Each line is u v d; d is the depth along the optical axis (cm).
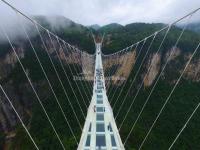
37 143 5216
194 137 5597
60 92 7581
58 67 9150
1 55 10731
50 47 10600
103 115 2433
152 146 4416
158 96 7550
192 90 8456
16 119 8756
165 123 5894
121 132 4259
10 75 9969
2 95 9444
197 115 6594
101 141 1941
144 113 6191
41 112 6919
